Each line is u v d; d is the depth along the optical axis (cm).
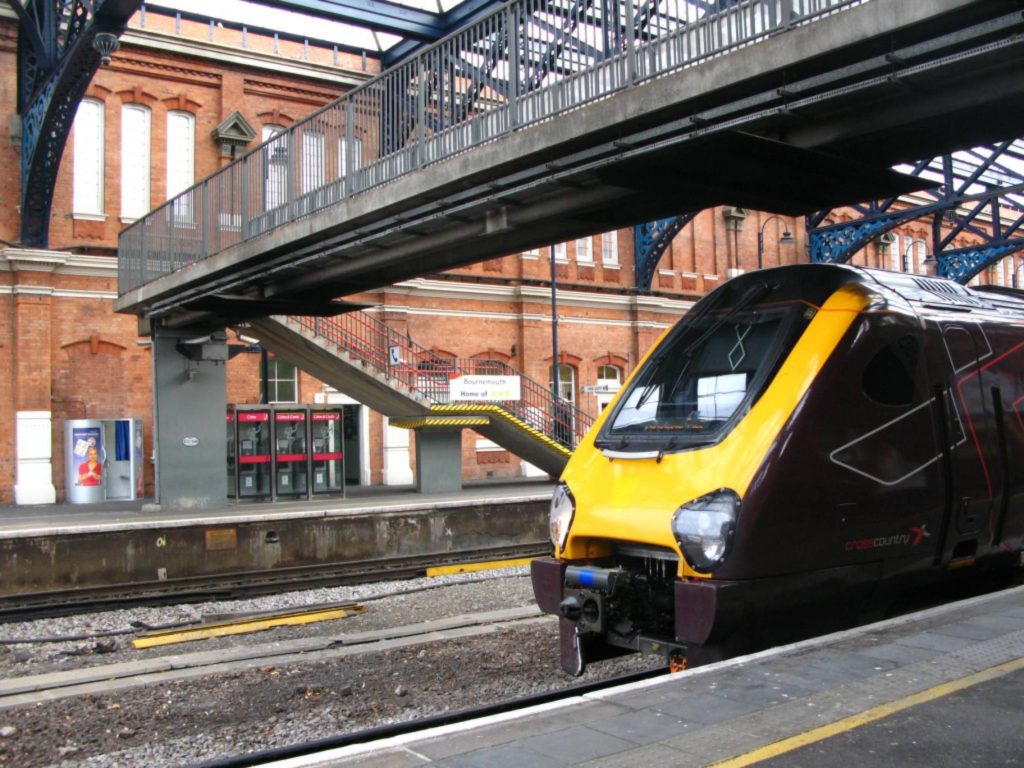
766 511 578
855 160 852
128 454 2286
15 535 1248
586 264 3116
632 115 855
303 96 2664
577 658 668
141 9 2441
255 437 2142
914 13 659
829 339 634
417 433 2377
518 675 804
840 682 481
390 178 1199
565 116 922
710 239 3447
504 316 2936
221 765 588
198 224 1688
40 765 610
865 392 638
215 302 1691
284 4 2175
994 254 2792
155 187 2436
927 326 696
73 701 742
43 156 2112
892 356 661
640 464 643
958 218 3641
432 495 2230
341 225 1275
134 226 1936
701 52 821
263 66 2578
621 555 659
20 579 1252
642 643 625
